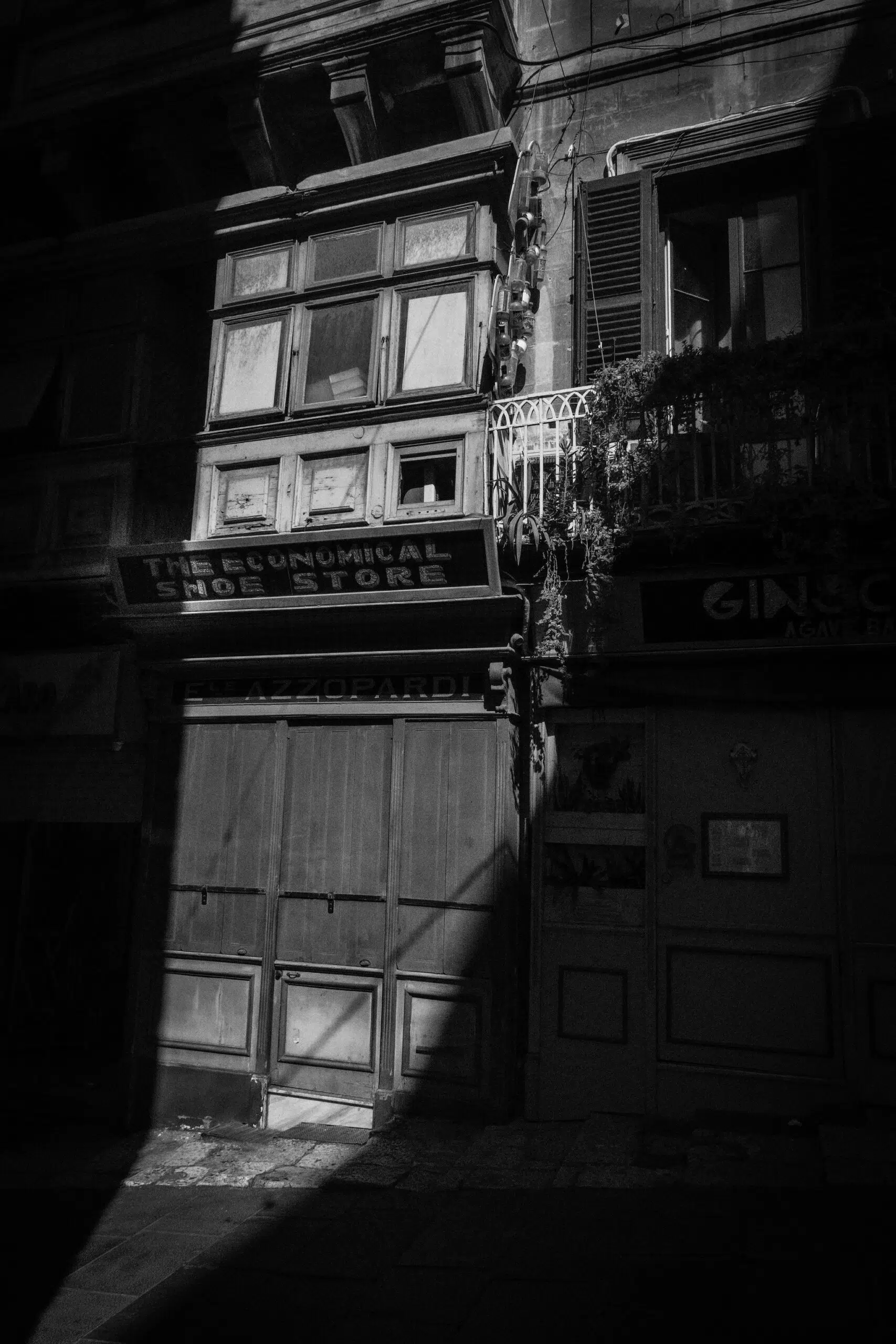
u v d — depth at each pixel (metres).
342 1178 5.65
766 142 6.96
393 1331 3.91
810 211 6.89
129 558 7.59
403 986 6.74
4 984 8.12
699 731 6.59
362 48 7.54
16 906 8.24
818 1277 4.00
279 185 8.23
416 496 7.38
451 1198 5.21
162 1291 4.46
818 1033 6.01
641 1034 6.38
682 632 6.45
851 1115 5.84
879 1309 3.74
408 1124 6.48
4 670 8.20
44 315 8.82
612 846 6.66
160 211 8.95
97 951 8.00
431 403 7.19
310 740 7.37
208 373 8.12
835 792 6.20
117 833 8.18
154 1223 5.38
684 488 6.28
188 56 8.14
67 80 8.70
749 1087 6.09
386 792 7.08
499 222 7.58
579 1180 5.17
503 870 6.56
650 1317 3.82
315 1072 6.96
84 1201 5.83
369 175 7.53
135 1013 7.43
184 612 7.57
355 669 7.20
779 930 6.18
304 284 7.88
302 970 7.09
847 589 5.95
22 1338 4.14
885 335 5.69
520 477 7.07
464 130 7.64
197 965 7.41
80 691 7.89
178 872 7.60
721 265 7.37
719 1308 3.84
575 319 7.32
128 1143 6.96
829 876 6.14
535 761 6.89
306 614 7.20
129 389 8.37
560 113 7.81
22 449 8.77
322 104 8.05
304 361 7.79
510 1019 6.47
